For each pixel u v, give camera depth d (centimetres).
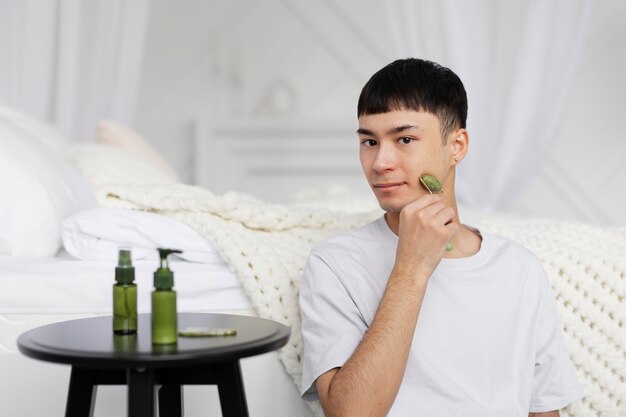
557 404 127
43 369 137
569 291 148
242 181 373
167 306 102
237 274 143
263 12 376
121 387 138
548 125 252
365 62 377
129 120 282
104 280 142
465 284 125
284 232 158
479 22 248
